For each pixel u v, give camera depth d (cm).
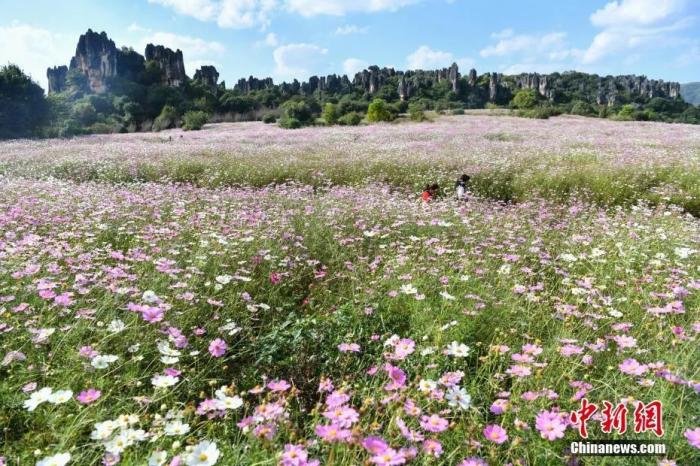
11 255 438
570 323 352
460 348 281
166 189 968
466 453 219
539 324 375
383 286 455
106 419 246
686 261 528
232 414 272
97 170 1399
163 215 738
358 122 4706
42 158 1656
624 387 268
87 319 335
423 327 366
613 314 347
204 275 463
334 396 214
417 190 1213
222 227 636
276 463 188
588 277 470
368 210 777
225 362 346
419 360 312
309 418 285
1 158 1717
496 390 280
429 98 10194
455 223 714
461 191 1017
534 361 284
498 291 432
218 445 231
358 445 194
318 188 1145
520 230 689
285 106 6294
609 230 671
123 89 6631
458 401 228
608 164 1302
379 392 267
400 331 382
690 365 287
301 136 2933
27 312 329
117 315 355
